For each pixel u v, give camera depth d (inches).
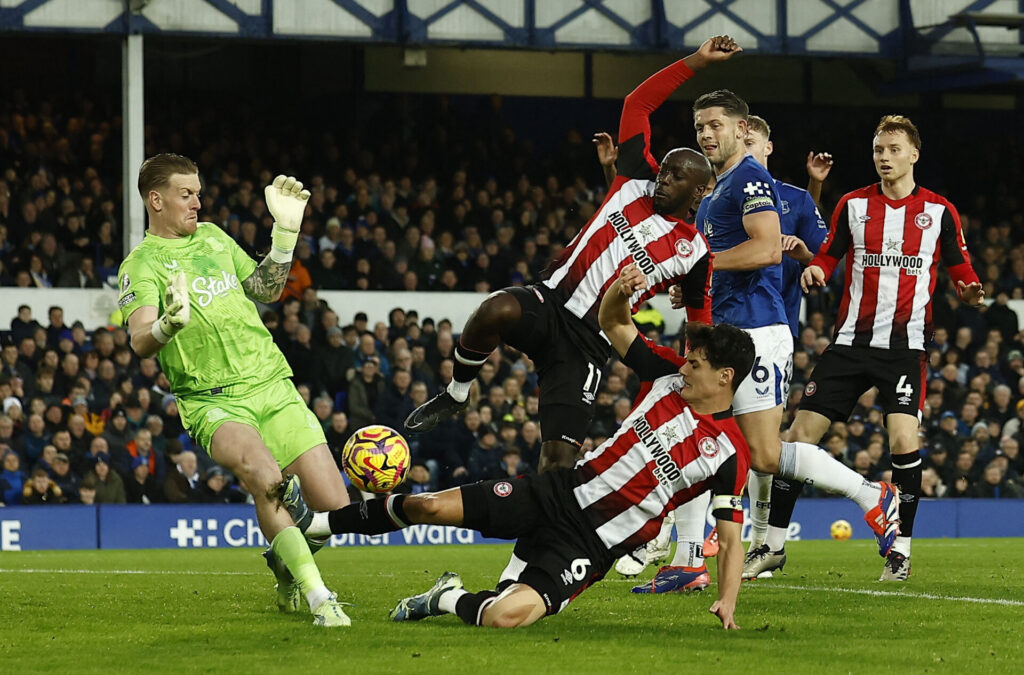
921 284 386.0
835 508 722.8
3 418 678.5
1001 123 1151.0
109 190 937.5
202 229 285.0
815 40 862.5
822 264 387.5
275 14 791.7
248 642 229.0
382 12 806.5
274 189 286.2
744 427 345.1
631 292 243.8
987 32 896.3
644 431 243.1
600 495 243.0
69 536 648.4
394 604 301.7
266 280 286.5
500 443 730.2
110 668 203.9
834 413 395.9
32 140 925.8
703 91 1112.2
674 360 248.1
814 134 1114.1
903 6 871.7
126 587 354.3
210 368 273.1
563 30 827.4
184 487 682.2
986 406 818.2
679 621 263.9
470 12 815.7
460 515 243.1
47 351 717.9
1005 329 886.4
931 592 332.8
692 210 351.3
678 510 333.1
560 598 243.0
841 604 301.0
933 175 1136.8
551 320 292.2
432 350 797.9
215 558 524.7
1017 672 203.8
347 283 863.7
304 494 278.4
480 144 1027.3
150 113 980.6
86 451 679.1
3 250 831.1
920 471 380.5
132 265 271.1
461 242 929.5
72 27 762.8
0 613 281.9
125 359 728.3
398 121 1036.5
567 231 971.3
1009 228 1056.8
